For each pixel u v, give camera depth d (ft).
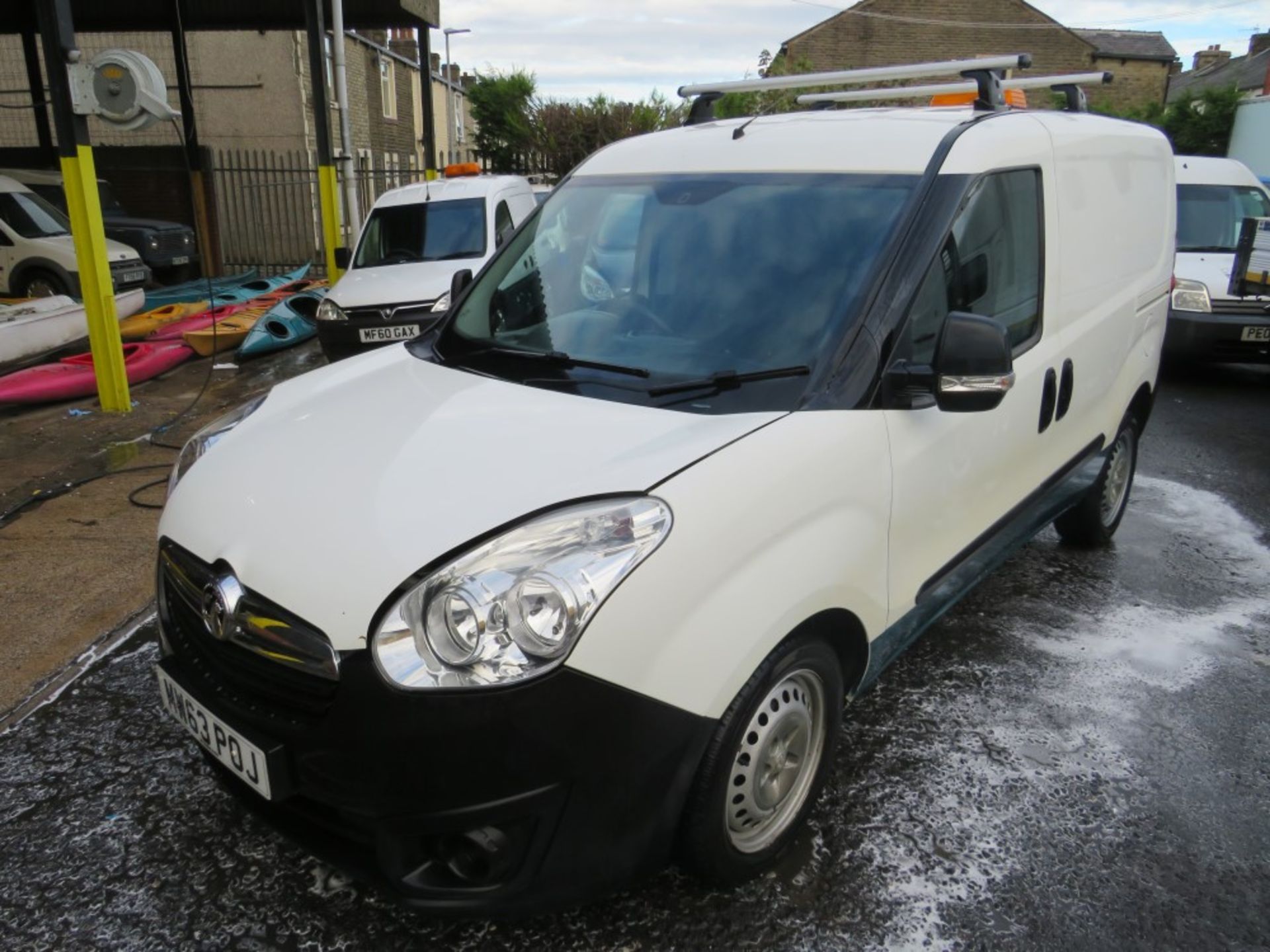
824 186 10.11
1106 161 13.51
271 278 47.16
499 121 95.66
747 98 67.41
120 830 9.46
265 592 7.16
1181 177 33.71
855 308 8.98
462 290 13.55
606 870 7.17
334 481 7.84
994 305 10.60
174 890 8.70
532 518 7.02
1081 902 8.64
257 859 9.09
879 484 8.71
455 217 34.60
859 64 125.39
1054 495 13.02
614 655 6.78
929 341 9.40
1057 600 14.79
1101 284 13.32
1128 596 14.97
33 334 29.91
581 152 89.10
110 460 21.34
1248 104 78.38
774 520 7.69
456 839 6.98
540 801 6.79
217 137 68.74
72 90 23.34
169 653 8.32
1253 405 27.89
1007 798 10.05
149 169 64.03
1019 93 14.42
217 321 35.63
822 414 8.40
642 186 11.23
